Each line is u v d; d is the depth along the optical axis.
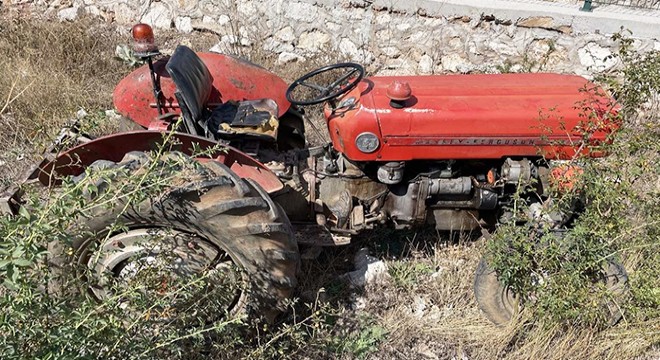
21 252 1.77
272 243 2.65
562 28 5.33
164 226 2.61
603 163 2.89
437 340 3.10
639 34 5.17
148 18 6.61
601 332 3.00
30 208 2.49
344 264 3.58
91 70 5.62
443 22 5.61
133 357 2.19
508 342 3.00
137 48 2.91
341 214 3.15
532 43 5.46
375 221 3.19
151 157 2.30
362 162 3.08
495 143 2.88
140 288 2.32
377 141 2.86
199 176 2.50
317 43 6.06
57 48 5.68
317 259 3.52
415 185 3.09
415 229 3.70
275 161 3.24
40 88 4.91
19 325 1.95
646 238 3.03
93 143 2.84
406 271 3.48
